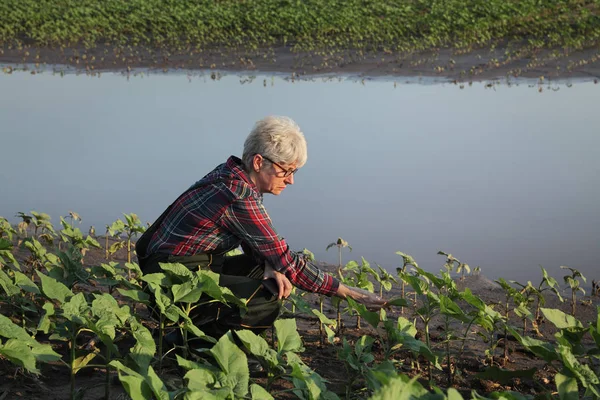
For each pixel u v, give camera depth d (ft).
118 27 77.71
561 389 10.02
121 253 25.00
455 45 68.13
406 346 12.28
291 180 14.35
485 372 12.63
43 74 64.64
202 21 77.20
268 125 13.96
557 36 67.26
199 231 13.99
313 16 76.48
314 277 14.33
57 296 11.94
